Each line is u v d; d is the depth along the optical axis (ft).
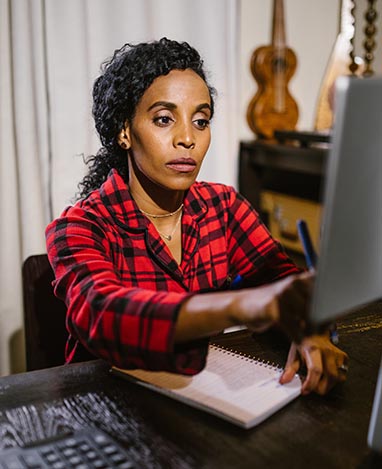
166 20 7.24
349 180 2.02
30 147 6.68
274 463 2.55
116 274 3.41
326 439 2.74
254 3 7.97
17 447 2.61
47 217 6.89
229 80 7.75
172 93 3.71
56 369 3.38
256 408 2.90
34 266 4.56
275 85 8.00
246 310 2.44
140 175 4.05
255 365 3.38
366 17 7.27
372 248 2.22
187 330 2.68
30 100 6.58
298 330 2.36
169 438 2.71
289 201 7.62
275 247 4.67
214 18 7.43
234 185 8.09
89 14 6.88
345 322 4.17
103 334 2.86
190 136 3.75
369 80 1.96
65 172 6.89
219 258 4.43
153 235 3.97
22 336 7.11
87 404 3.00
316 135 7.02
